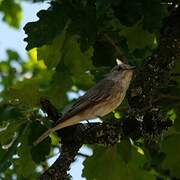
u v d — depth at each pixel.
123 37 12.78
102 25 12.28
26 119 11.25
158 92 11.20
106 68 13.77
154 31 11.37
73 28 11.63
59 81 13.36
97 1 10.53
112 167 11.77
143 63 10.54
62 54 12.83
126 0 11.29
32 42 11.50
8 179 15.25
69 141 9.91
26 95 11.20
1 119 11.16
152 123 10.02
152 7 11.30
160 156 12.99
